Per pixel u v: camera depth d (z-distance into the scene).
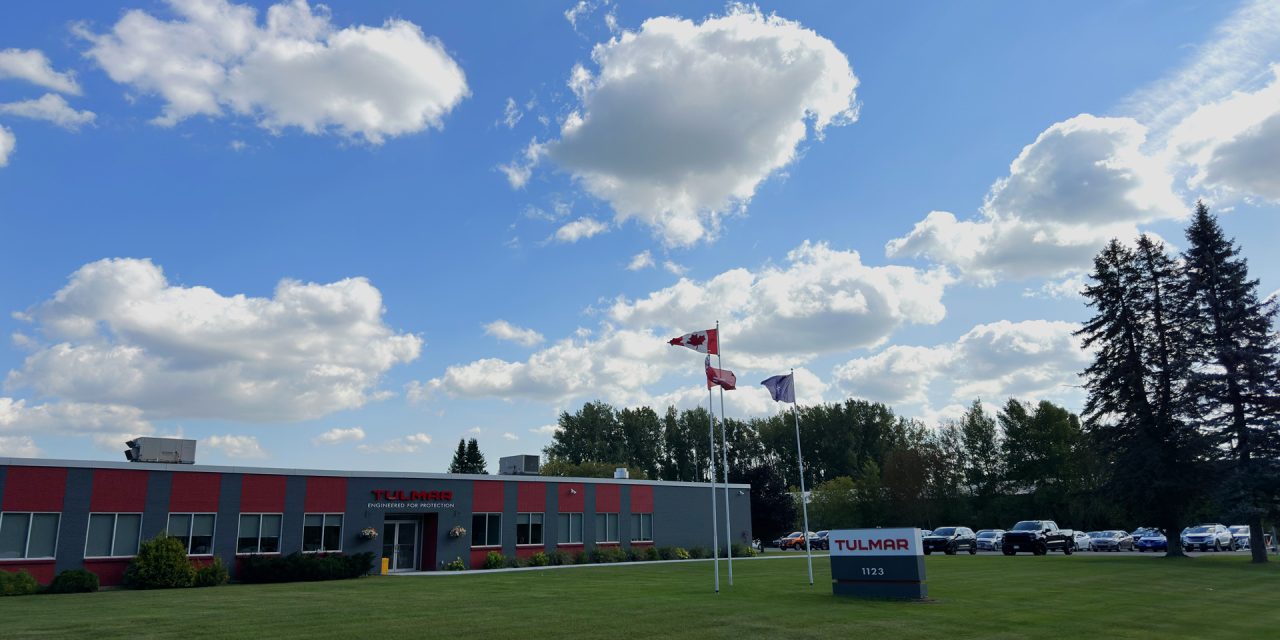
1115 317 42.44
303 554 31.34
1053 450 69.06
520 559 38.59
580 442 92.38
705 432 96.38
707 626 15.09
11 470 26.58
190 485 30.22
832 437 91.06
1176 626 15.80
